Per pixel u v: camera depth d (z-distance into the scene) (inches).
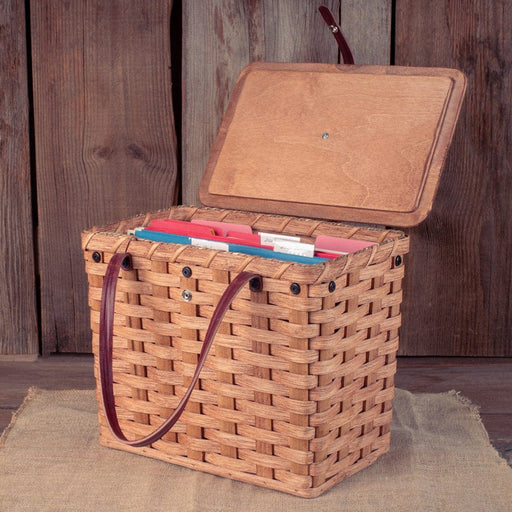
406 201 47.4
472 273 61.7
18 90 60.1
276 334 40.8
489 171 59.7
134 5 58.8
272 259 40.1
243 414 43.4
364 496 43.3
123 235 44.7
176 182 61.7
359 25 58.2
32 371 61.5
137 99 60.3
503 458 48.3
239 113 54.1
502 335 62.7
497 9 57.0
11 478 45.1
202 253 41.7
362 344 43.7
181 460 46.3
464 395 57.0
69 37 59.4
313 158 50.8
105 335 42.5
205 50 59.3
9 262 62.9
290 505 42.4
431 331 62.9
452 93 48.6
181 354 44.3
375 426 46.7
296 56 59.0
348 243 46.3
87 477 45.3
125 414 47.6
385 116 49.8
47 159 61.4
